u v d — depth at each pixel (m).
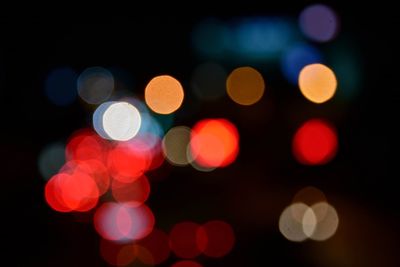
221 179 13.50
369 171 12.77
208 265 8.04
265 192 12.25
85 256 8.28
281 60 19.91
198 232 9.59
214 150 14.80
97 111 18.22
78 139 16.72
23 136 18.44
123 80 27.94
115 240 9.10
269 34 22.02
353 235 8.95
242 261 8.16
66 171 13.62
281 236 9.18
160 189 12.76
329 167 13.56
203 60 25.83
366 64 14.73
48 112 22.22
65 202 11.14
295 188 12.45
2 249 8.40
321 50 17.03
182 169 14.27
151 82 19.05
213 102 18.31
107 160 15.09
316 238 8.97
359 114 14.16
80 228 9.68
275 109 16.27
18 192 11.56
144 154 15.42
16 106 23.09
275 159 14.31
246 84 18.23
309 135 14.28
